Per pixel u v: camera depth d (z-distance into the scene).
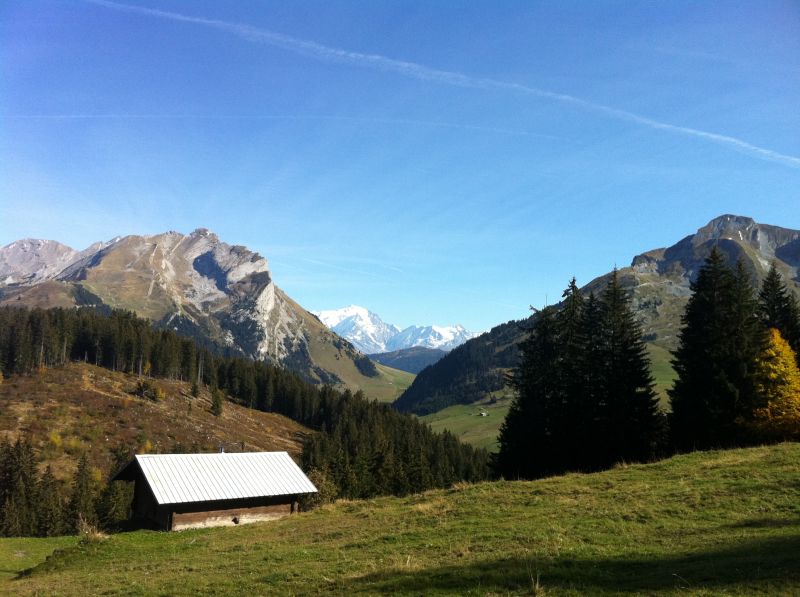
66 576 23.39
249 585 16.83
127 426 133.38
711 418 47.75
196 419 156.88
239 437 156.50
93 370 170.38
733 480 24.30
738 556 14.41
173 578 19.56
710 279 51.88
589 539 18.27
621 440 49.16
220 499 39.91
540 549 17.42
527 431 54.16
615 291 53.81
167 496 38.53
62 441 116.00
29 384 145.50
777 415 46.72
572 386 52.28
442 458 128.62
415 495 35.22
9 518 80.06
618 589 12.74
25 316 180.12
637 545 16.97
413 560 17.84
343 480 96.31
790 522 17.66
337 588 15.18
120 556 26.92
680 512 20.62
